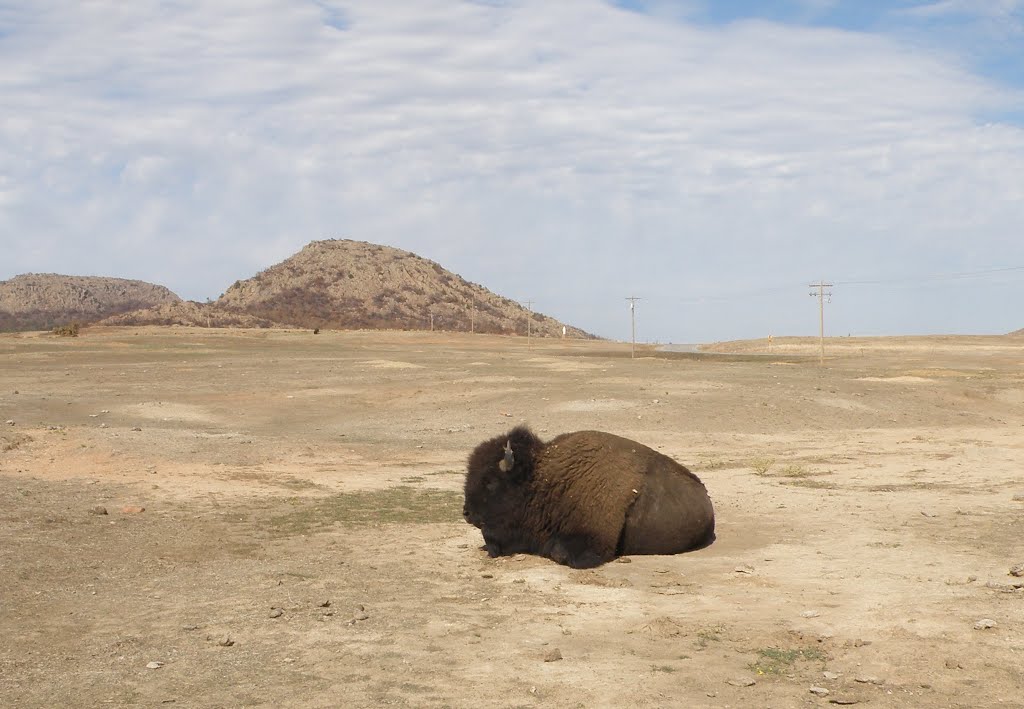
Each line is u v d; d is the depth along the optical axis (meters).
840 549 11.34
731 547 11.73
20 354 65.50
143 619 8.68
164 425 30.03
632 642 7.66
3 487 16.50
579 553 10.84
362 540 12.92
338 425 31.25
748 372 49.06
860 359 80.12
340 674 6.95
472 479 11.45
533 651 7.44
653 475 11.28
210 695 6.51
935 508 14.12
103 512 14.54
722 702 6.22
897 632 7.54
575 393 37.06
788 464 21.44
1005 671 6.59
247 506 15.75
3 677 6.96
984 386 43.34
